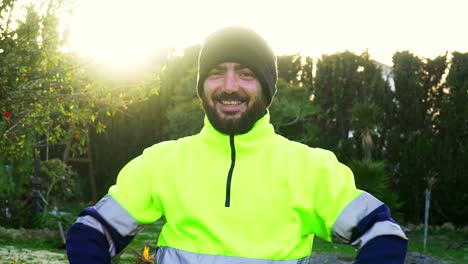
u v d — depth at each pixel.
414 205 22.14
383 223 1.91
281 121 23.61
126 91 8.52
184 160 2.10
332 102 25.70
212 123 2.06
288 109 22.92
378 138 22.86
